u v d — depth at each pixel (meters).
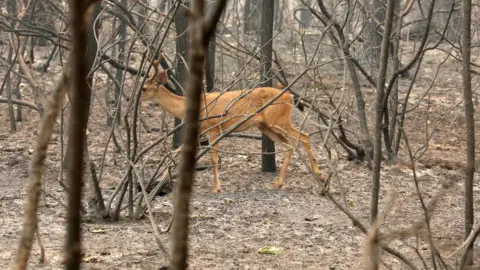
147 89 13.00
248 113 13.12
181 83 13.38
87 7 1.34
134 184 10.42
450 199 11.70
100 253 8.16
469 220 6.55
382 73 5.61
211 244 8.94
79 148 1.34
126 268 7.64
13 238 8.83
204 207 11.05
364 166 13.95
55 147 15.16
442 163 14.10
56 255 8.03
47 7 15.07
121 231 9.30
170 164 9.84
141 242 8.74
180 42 12.54
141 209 10.00
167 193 11.49
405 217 10.16
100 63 9.19
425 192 11.98
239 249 8.73
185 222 1.44
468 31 6.29
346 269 7.95
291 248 8.84
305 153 15.18
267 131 13.40
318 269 7.93
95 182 9.66
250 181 13.20
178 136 13.27
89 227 9.44
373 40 14.49
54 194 11.49
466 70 6.33
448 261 7.77
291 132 13.19
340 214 10.85
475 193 12.08
